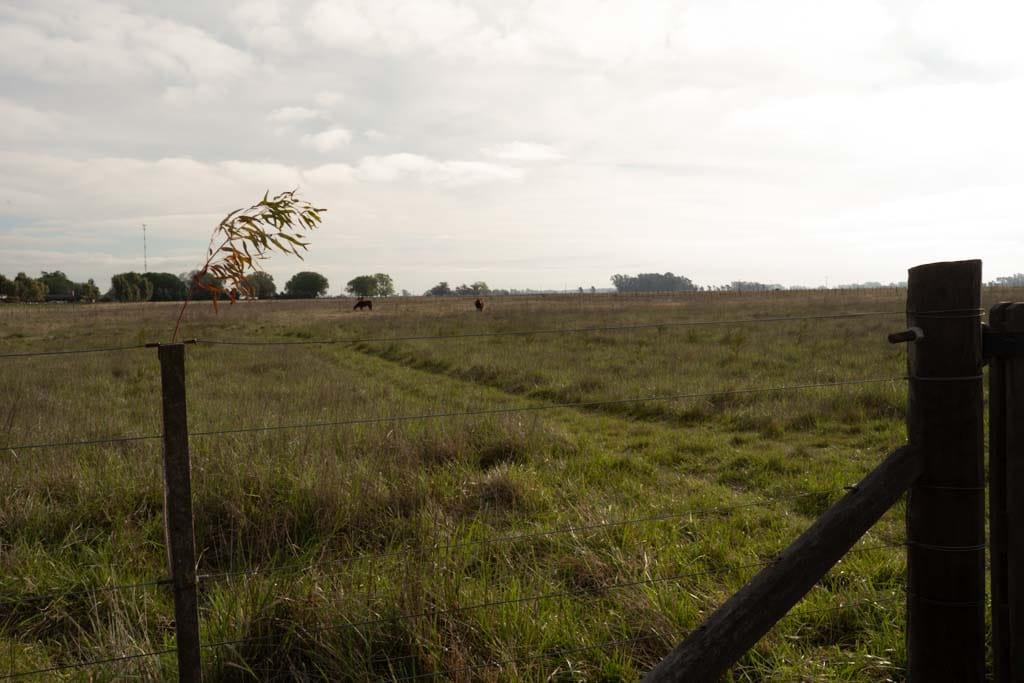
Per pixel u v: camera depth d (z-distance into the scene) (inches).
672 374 432.8
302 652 109.0
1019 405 82.5
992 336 83.3
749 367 455.5
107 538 161.6
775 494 215.2
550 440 259.8
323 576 126.9
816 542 80.6
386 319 1130.7
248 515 169.6
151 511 179.5
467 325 935.0
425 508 174.2
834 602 128.0
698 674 75.3
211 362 561.6
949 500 84.0
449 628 110.4
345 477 186.7
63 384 418.9
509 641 109.1
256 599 115.2
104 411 317.1
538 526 173.5
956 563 84.3
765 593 78.3
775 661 109.4
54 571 141.8
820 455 260.5
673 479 231.3
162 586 137.7
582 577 140.3
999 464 85.5
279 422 289.0
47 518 167.6
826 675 105.9
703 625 78.2
